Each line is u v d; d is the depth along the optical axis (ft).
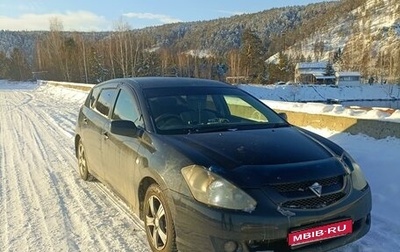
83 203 17.89
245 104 16.08
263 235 10.09
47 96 108.88
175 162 11.53
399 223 14.15
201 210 10.46
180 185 11.07
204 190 10.56
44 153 29.45
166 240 11.71
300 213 10.27
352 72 320.91
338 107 29.04
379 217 14.82
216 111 15.19
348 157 12.41
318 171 10.93
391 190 16.79
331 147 12.72
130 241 13.82
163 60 279.08
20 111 64.49
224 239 10.19
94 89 20.92
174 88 15.92
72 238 14.21
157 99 15.02
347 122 25.75
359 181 11.84
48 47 299.79
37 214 16.69
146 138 13.41
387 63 362.53
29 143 34.04
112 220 15.78
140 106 14.76
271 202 10.18
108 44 271.08
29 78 326.65
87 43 295.69
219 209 10.27
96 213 16.60
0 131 41.63
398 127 21.99
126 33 255.09
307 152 11.84
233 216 10.11
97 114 18.71
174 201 11.13
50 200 18.43
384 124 22.90
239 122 14.83
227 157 11.22
